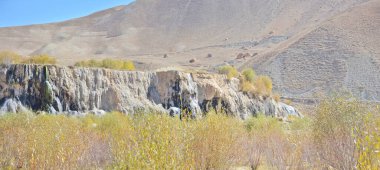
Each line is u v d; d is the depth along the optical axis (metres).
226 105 35.75
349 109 10.87
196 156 9.06
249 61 86.56
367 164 5.43
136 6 164.12
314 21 111.44
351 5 112.88
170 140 6.86
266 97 42.00
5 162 8.57
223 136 10.03
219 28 133.38
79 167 8.82
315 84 64.12
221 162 9.71
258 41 110.88
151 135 6.82
